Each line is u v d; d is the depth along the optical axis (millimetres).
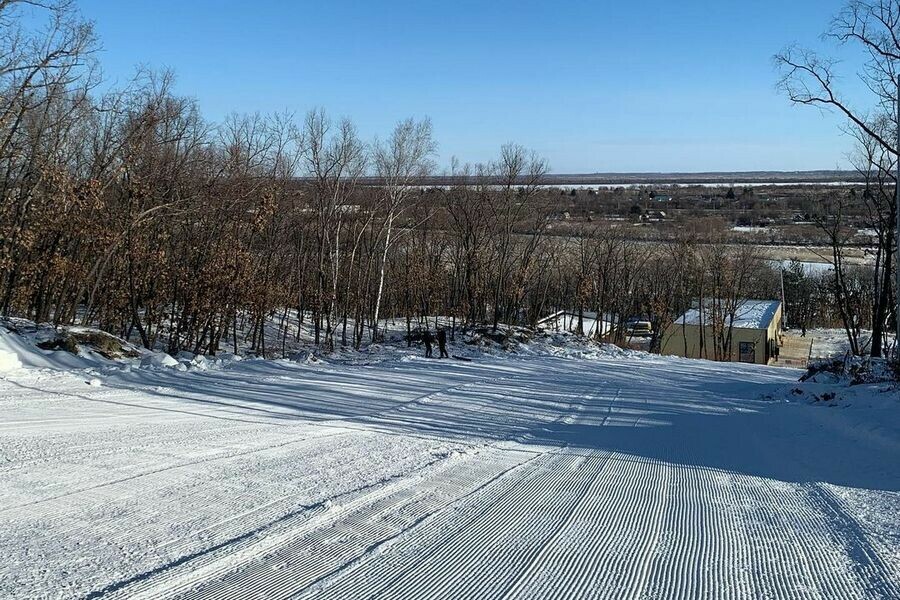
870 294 52406
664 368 31125
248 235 32750
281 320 40938
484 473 8328
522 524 6238
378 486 7195
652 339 56719
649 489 8062
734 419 15477
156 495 6332
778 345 64500
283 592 4340
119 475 6977
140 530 5312
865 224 40531
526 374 24234
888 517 7117
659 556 5535
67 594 4051
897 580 5129
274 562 4852
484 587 4656
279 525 5648
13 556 4613
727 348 56938
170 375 16234
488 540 5695
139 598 4082
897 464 9906
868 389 16781
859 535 6367
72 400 11797
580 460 9719
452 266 53750
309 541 5344
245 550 5020
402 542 5492
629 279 68062
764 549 5859
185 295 28797
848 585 5004
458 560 5160
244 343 36219
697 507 7301
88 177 24703
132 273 26547
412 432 11070
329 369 21078
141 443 8625
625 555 5523
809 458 10883
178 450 8367
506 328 40938
